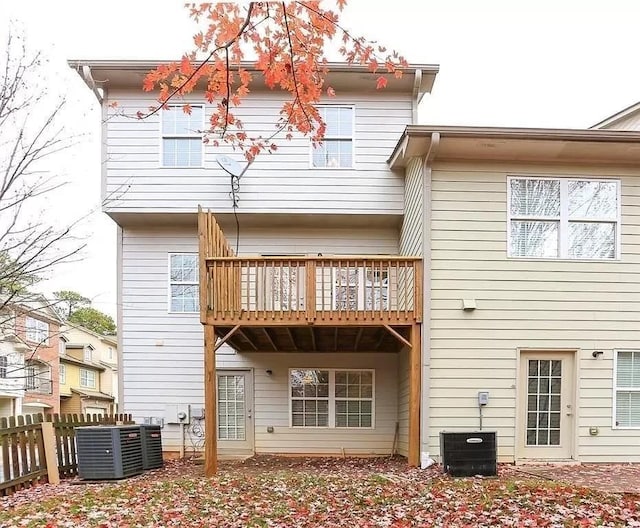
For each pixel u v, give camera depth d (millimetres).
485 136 8023
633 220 8750
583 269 8633
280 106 10516
